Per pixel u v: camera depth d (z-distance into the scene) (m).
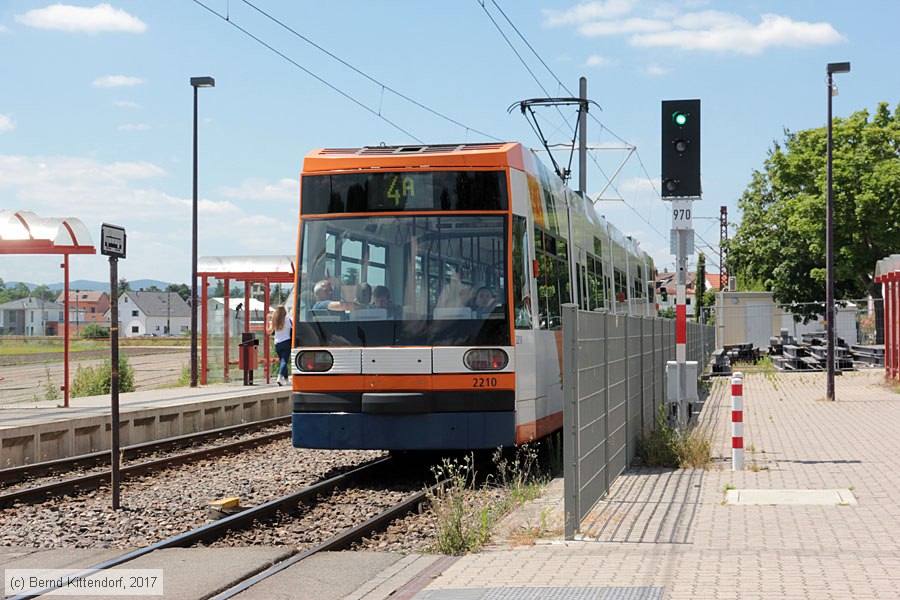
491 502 10.91
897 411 20.97
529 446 13.68
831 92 25.55
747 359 42.41
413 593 6.99
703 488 11.13
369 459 15.69
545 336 13.82
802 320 43.75
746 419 19.72
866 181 45.53
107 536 9.57
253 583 7.46
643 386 14.75
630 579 7.02
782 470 12.51
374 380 12.48
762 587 6.63
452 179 12.86
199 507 11.11
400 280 12.70
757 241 53.38
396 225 12.84
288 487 12.75
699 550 7.92
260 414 22.91
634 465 13.14
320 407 12.62
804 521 9.05
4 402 20.81
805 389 28.12
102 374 24.91
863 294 51.06
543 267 14.02
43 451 15.53
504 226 12.76
